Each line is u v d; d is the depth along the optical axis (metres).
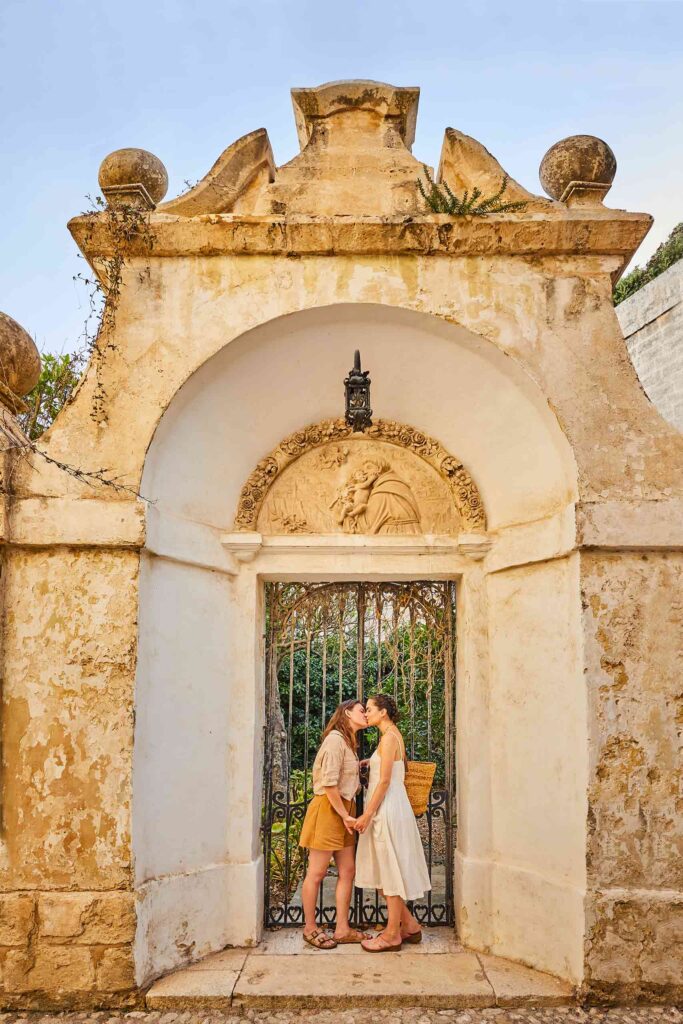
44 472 4.74
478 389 5.34
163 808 4.82
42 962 4.36
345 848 5.35
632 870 4.47
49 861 4.43
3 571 4.63
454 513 5.78
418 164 5.44
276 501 5.79
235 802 5.37
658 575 4.71
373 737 7.21
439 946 5.24
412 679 5.91
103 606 4.63
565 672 4.84
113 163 5.09
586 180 5.16
